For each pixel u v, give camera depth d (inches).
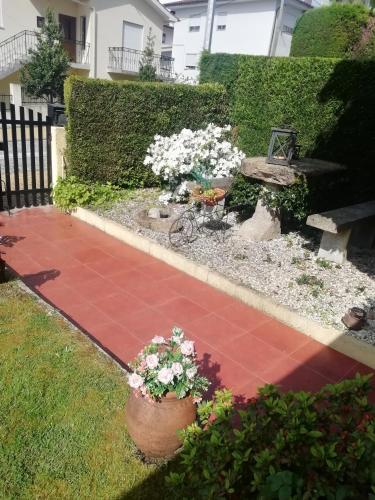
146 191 326.6
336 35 337.7
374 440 73.2
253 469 74.2
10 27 715.4
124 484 94.2
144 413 96.2
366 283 199.6
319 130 275.0
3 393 117.0
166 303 181.0
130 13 797.2
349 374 145.3
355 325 159.8
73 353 135.9
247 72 323.0
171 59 885.8
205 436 87.2
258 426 83.5
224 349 153.0
